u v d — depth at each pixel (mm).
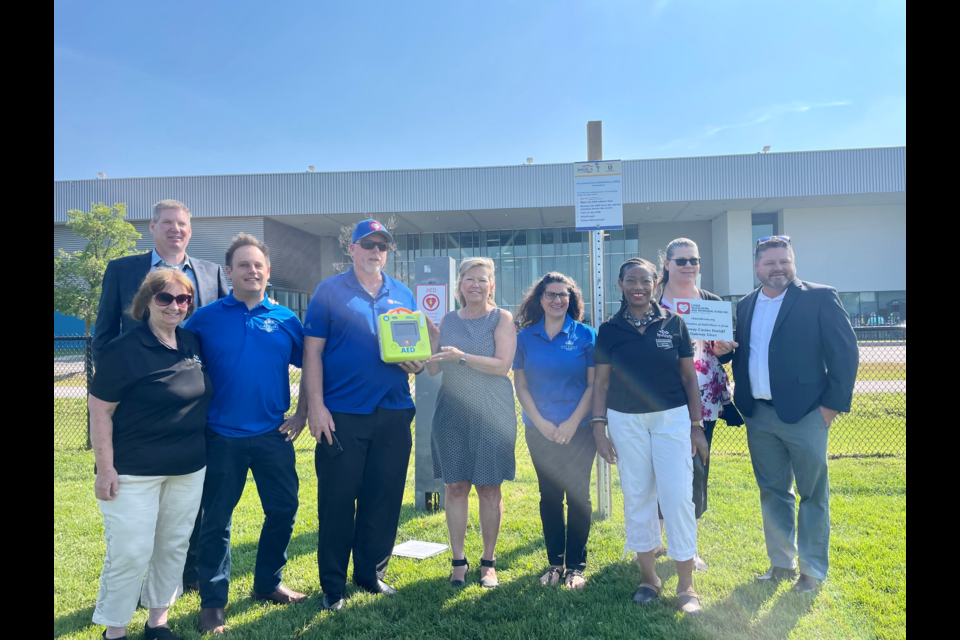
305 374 3033
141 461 2457
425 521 4352
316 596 3146
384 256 3227
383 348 2977
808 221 36781
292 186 33375
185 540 2686
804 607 2869
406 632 2713
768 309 3264
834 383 2982
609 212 4352
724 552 3633
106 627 2822
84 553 3816
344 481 3012
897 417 7840
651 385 2943
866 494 4656
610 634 2646
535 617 2812
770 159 32625
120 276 3125
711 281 39062
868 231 36438
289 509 3049
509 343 3195
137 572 2516
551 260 39312
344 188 33406
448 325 3332
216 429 2855
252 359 2908
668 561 3516
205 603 2814
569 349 3262
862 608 2826
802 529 3096
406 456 3230
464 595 3080
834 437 6934
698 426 3107
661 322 3002
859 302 36500
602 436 3139
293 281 37125
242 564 3600
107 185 33469
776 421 3168
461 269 3330
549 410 3234
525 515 4402
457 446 3207
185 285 2564
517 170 33094
